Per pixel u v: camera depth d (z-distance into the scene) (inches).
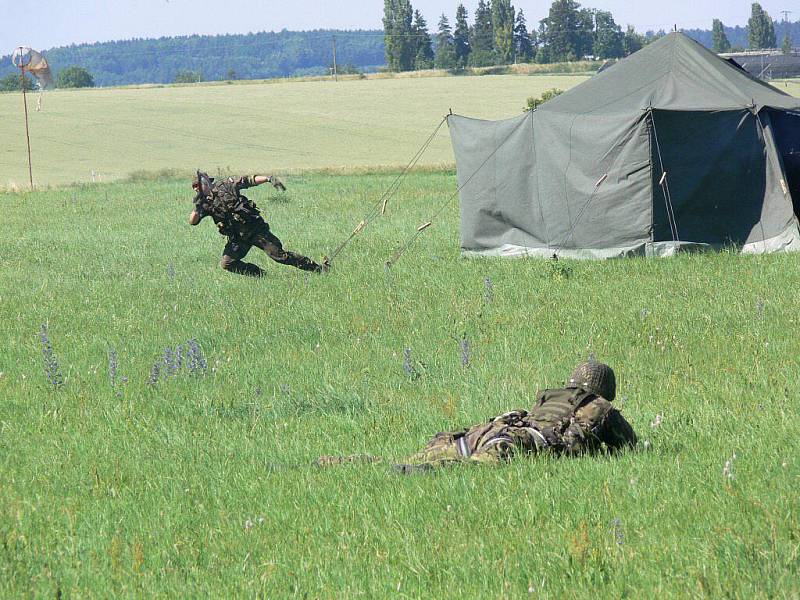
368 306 1956.2
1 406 1343.5
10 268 2753.4
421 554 730.8
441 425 1146.0
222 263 2369.6
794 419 1051.9
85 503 924.0
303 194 5167.3
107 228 3841.0
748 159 2442.2
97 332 1835.6
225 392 1370.6
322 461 1006.4
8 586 710.5
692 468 886.4
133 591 701.3
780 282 1998.0
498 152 2659.9
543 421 971.9
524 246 2637.8
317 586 690.2
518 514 800.9
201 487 954.7
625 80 2699.3
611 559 692.1
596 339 1550.2
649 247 2468.0
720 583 634.8
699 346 1475.1
